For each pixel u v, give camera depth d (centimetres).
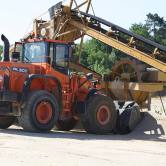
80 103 1742
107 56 4797
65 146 1221
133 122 1819
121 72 2008
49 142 1284
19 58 1727
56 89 1669
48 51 1675
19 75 1600
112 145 1317
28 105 1564
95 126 1730
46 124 1600
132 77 1961
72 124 1891
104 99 1761
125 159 1054
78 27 1955
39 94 1584
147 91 1927
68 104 1723
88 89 1770
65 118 1725
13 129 1709
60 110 1675
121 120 1808
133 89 1914
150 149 1270
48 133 1577
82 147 1225
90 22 1964
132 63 1962
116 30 1931
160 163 1024
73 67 1959
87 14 1950
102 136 1622
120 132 1827
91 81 1798
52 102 1616
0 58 1770
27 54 1717
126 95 1953
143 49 1912
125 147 1285
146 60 1870
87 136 1571
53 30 1944
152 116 1892
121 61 1995
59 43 1705
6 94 1565
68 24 1973
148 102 2000
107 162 998
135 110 1827
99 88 1947
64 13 1944
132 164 992
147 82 1959
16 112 1590
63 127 1900
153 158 1094
